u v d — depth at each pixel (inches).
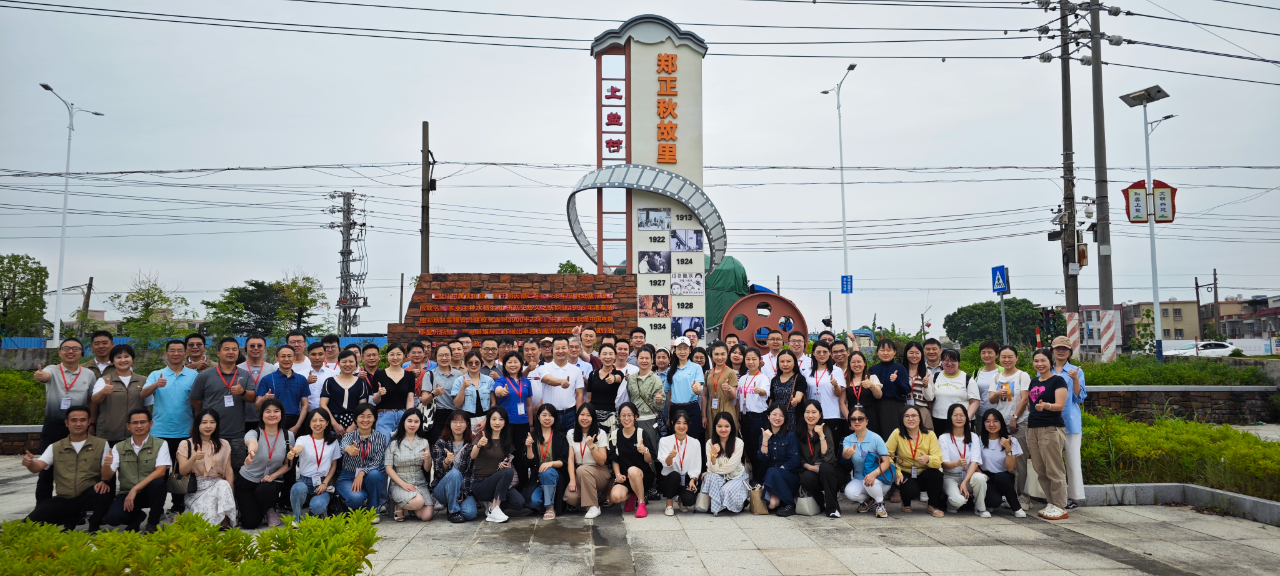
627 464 307.0
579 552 246.7
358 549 164.2
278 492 289.1
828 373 332.5
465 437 298.0
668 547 253.1
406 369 324.8
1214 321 2133.4
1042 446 299.1
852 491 303.6
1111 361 657.0
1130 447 339.0
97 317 1536.7
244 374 300.4
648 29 693.9
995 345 327.6
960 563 232.7
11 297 1274.6
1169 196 738.2
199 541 165.3
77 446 269.1
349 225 1780.3
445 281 604.1
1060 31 699.4
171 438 292.5
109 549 153.1
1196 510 307.7
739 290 895.1
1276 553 244.1
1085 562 233.8
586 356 366.3
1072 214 705.6
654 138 685.9
